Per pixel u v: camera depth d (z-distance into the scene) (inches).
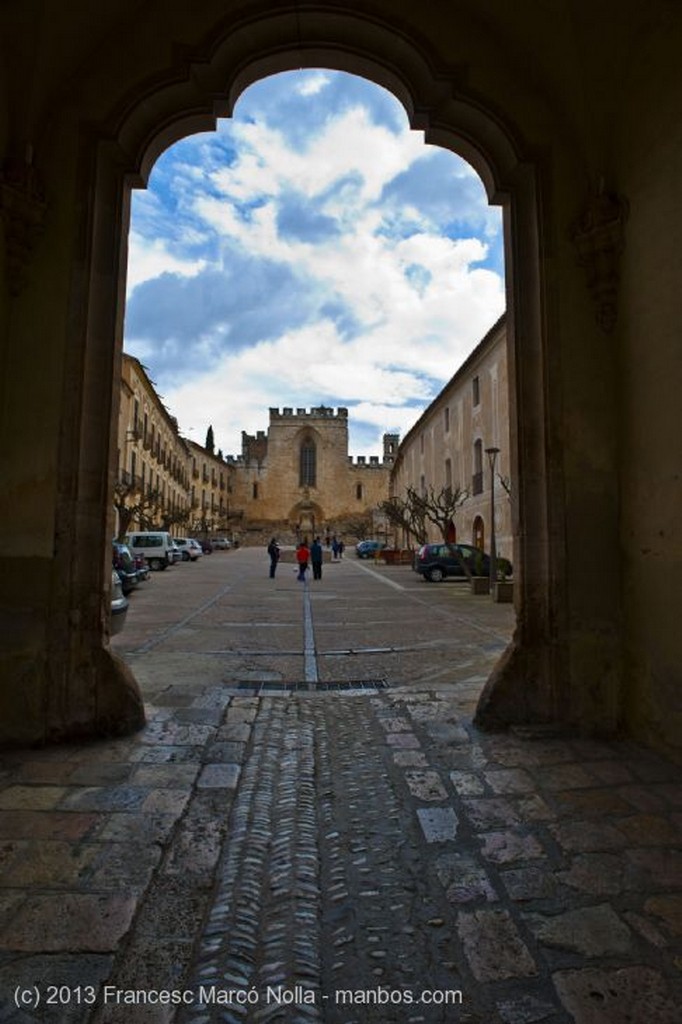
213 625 412.5
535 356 184.2
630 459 172.4
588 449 179.2
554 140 186.1
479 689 226.2
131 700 171.3
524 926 85.6
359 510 3196.4
